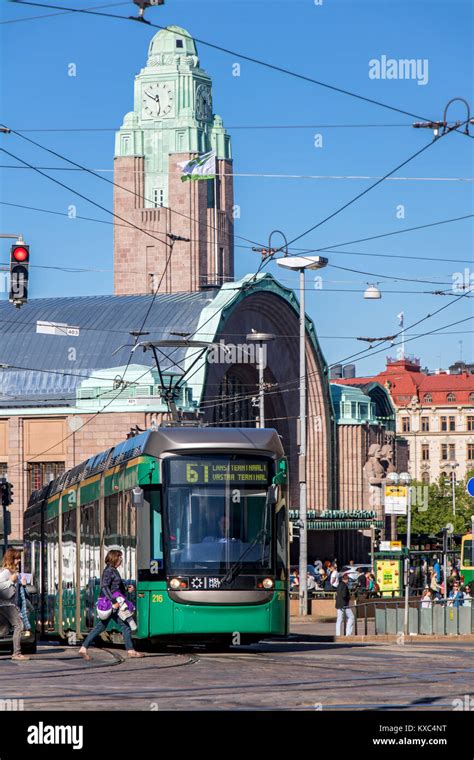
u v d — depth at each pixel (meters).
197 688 19.64
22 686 20.38
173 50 131.62
